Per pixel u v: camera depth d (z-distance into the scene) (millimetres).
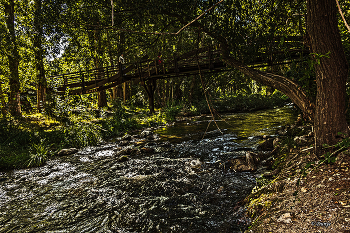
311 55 3523
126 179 5883
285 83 4680
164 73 12945
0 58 13688
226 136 9969
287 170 4148
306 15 3676
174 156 7688
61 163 7840
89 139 10844
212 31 5895
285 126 10070
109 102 26688
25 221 4141
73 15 7988
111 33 8062
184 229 3514
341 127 3582
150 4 6074
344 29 5316
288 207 2979
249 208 3604
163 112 20031
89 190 5371
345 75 3516
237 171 5609
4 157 7980
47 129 12836
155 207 4328
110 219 4031
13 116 13672
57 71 17094
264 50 6316
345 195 2668
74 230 3766
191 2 5902
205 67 12164
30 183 6070
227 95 25484
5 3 13711
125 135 11992
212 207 4094
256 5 6031
